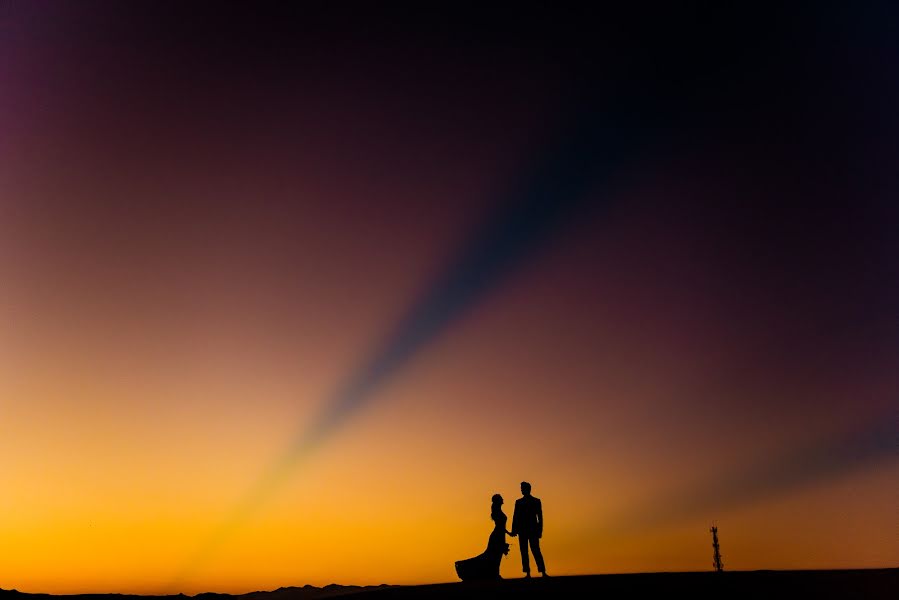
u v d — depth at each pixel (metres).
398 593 15.49
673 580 14.88
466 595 14.58
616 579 15.21
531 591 14.42
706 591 13.77
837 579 14.55
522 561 16.97
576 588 14.46
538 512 17.30
